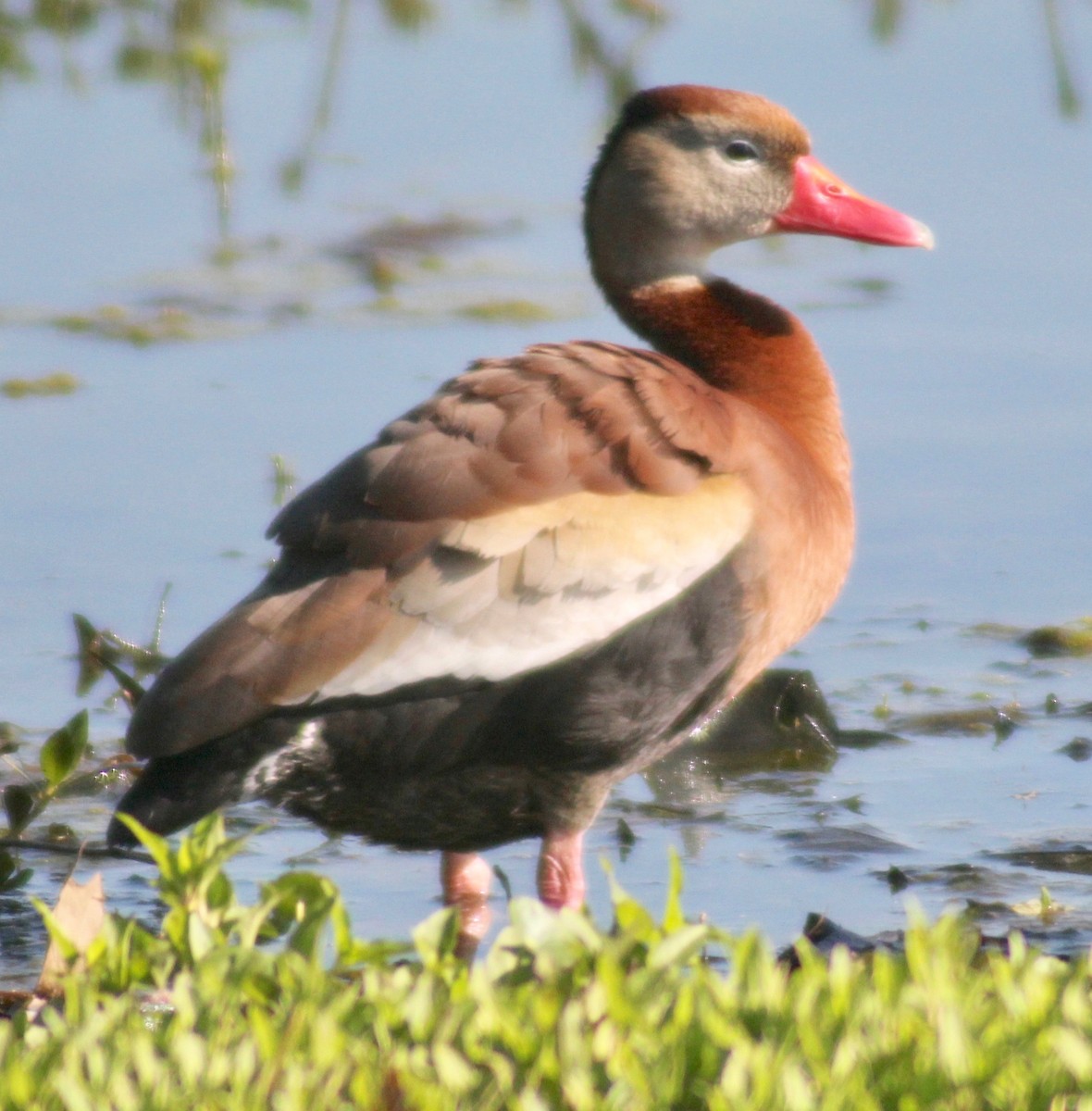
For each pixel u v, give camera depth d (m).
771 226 10.59
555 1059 5.96
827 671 12.09
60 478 14.16
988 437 14.73
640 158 10.31
